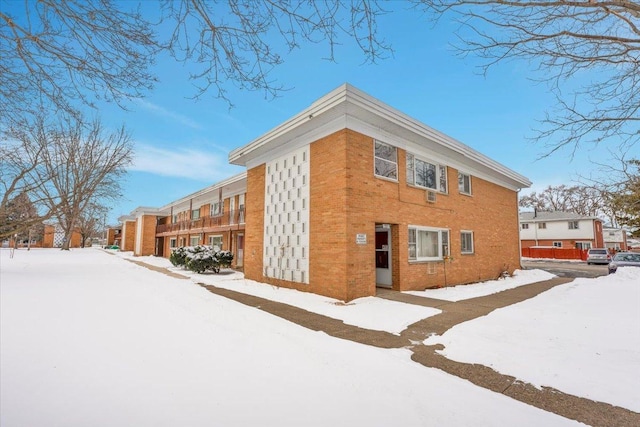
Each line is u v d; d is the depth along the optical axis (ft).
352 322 22.35
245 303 28.30
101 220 177.58
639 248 149.79
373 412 10.23
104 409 9.93
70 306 24.13
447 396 11.53
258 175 43.96
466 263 45.75
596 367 14.44
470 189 48.70
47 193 38.58
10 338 16.51
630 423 10.25
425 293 34.94
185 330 18.53
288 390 11.56
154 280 42.27
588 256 94.17
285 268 37.27
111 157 55.42
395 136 36.22
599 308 26.45
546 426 9.92
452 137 40.98
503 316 24.08
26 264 63.21
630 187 18.51
